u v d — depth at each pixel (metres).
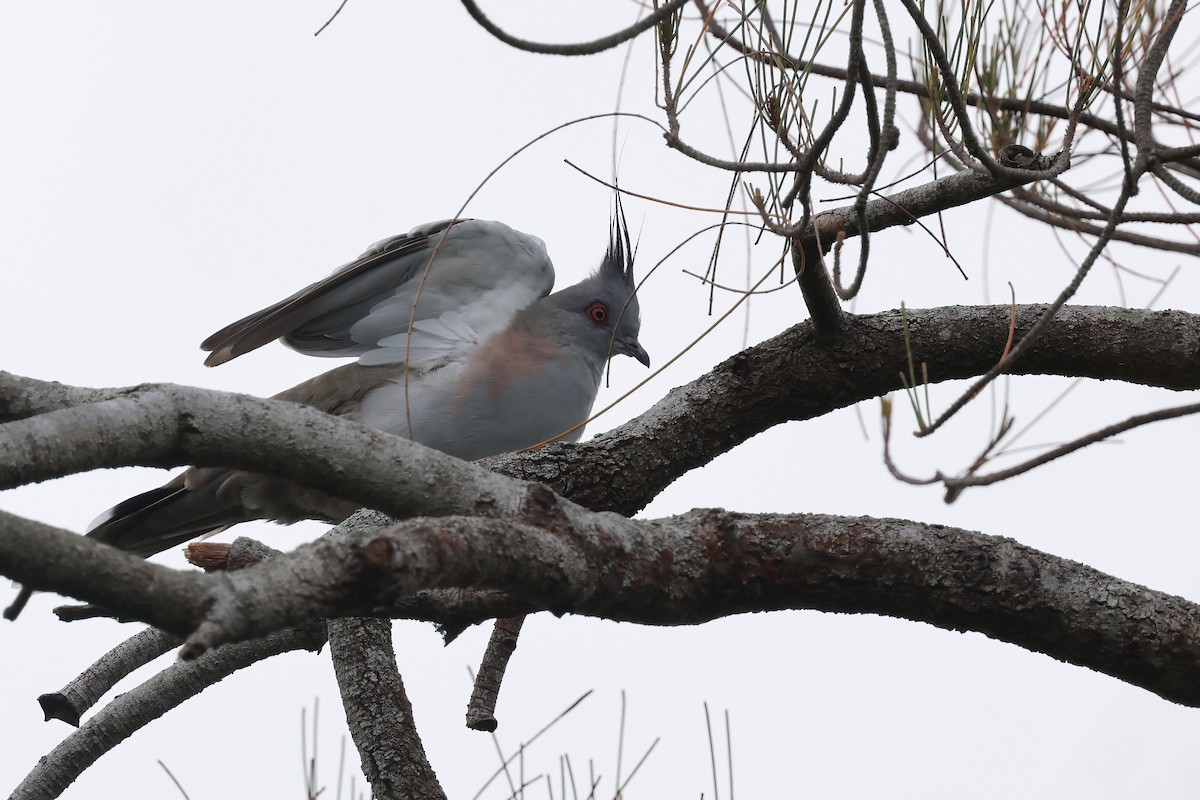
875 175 5.12
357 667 7.75
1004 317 7.52
